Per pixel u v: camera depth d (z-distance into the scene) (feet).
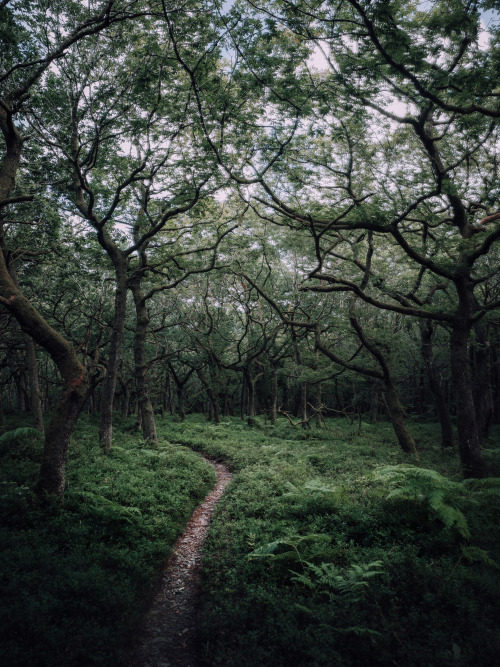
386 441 71.36
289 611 17.25
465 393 40.06
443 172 37.76
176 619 19.42
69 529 23.52
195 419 101.09
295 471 40.98
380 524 24.58
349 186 43.11
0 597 16.34
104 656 14.62
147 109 38.91
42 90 34.94
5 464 32.83
